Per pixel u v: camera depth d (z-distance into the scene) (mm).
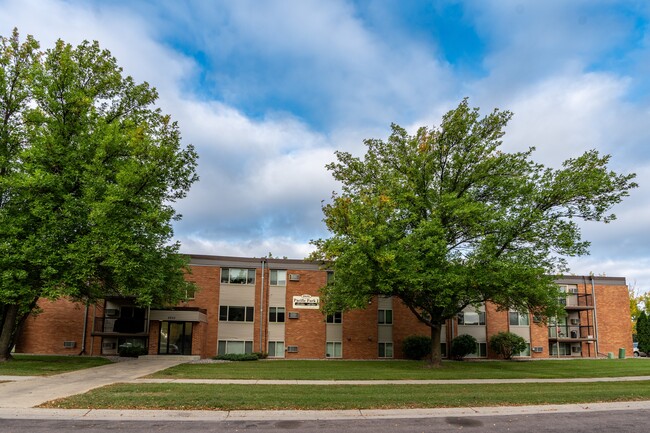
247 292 32844
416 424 9758
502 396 12992
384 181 25062
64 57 20938
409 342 32375
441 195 23609
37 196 19172
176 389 13320
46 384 14320
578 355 37188
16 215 19328
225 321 32188
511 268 20531
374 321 33469
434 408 11383
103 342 31047
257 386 14625
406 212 22922
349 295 23797
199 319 29547
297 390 13664
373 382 16641
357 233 20516
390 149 26094
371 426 9516
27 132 21016
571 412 11250
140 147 21172
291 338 32625
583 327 37688
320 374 19109
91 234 19000
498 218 21938
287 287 33312
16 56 21484
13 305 21828
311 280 33531
